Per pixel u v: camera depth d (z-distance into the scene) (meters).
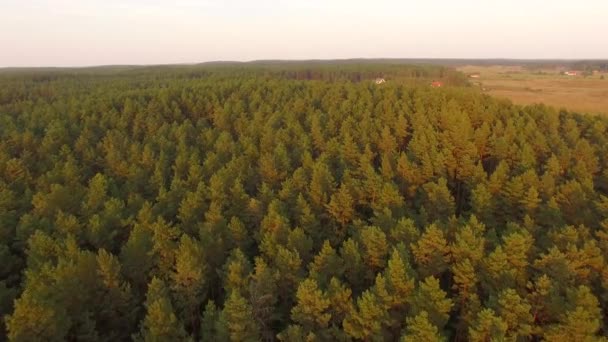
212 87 131.25
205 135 84.94
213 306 35.31
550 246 42.69
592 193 55.59
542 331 32.53
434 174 65.62
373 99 115.06
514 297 32.09
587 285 38.19
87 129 88.31
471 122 91.44
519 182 54.50
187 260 38.03
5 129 87.06
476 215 52.34
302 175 60.09
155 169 67.31
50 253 42.09
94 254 41.31
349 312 34.91
